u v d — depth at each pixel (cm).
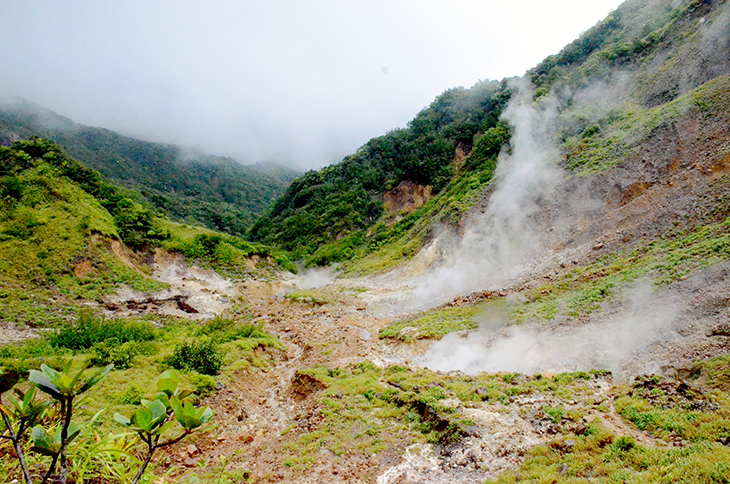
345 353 1672
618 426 746
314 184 7381
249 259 3856
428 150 5862
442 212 3681
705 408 711
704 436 623
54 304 2044
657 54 3127
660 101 2723
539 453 710
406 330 1808
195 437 905
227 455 877
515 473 666
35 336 1655
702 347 921
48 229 2502
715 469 486
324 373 1359
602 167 2448
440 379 1158
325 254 4881
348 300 2781
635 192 2130
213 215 8175
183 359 1278
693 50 2669
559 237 2312
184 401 252
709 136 1967
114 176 9175
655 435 686
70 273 2356
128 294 2455
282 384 1413
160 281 2867
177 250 3350
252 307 2867
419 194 5572
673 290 1194
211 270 3388
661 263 1393
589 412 825
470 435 818
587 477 589
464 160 5050
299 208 6994
